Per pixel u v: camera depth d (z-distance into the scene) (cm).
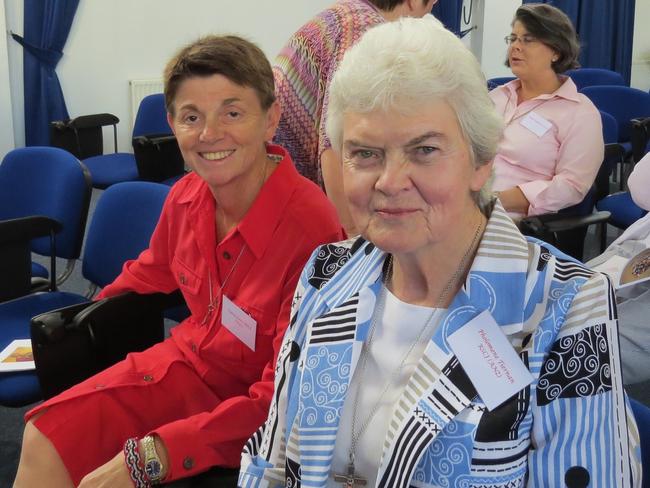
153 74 560
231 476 143
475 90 92
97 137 509
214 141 151
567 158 280
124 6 536
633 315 174
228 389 168
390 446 99
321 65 202
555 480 96
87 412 157
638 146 416
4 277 245
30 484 154
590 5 659
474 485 97
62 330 178
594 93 462
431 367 100
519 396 96
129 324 190
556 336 96
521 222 258
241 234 155
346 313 110
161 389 165
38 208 276
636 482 102
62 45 517
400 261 107
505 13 624
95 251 241
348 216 191
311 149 211
